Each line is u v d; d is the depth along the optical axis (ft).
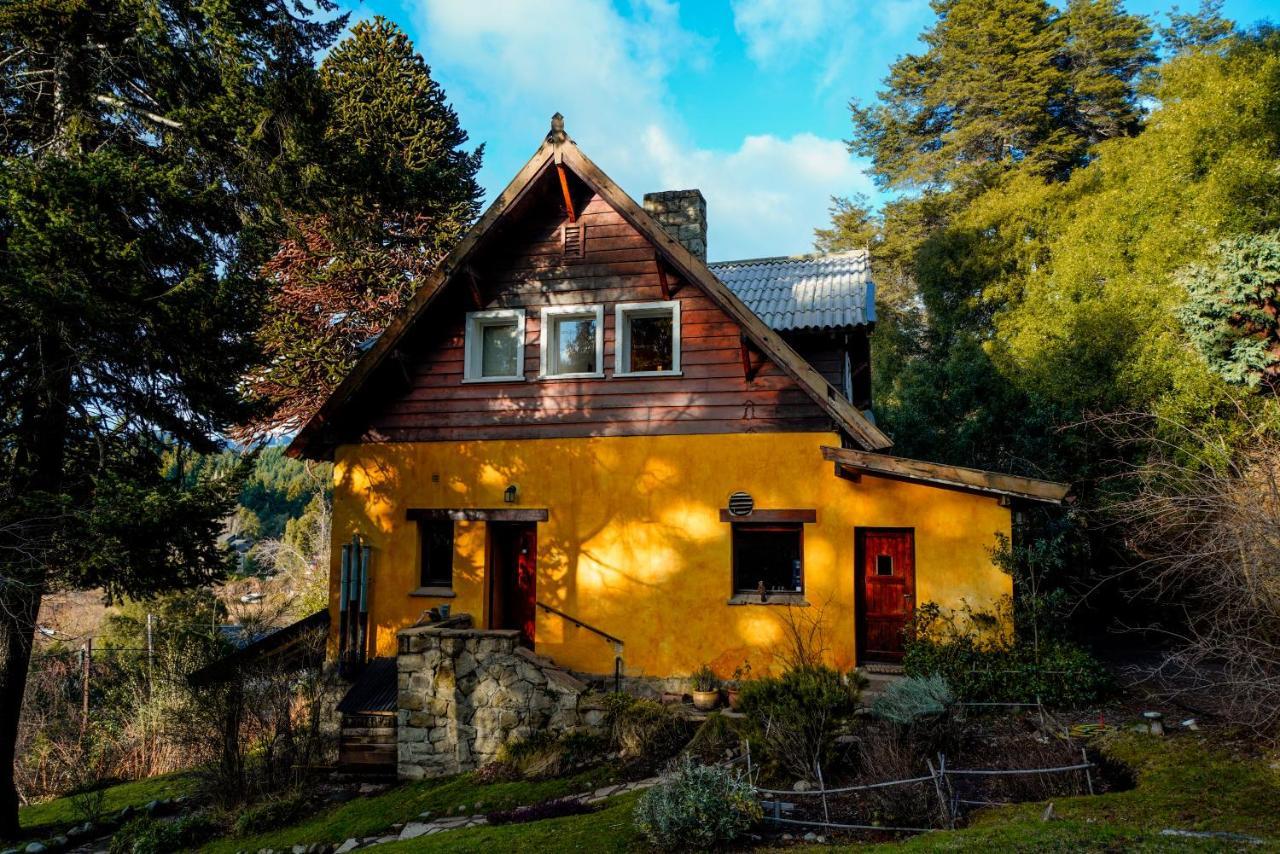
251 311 37.55
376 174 42.73
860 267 53.42
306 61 40.57
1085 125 111.14
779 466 40.73
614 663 41.60
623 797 29.12
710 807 23.38
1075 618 55.01
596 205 44.86
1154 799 21.89
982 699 34.24
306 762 37.86
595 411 43.55
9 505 32.63
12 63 36.63
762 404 41.39
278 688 39.09
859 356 56.49
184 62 37.60
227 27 34.99
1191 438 44.37
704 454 41.75
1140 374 51.65
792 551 41.47
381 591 45.03
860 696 33.86
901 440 68.95
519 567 46.11
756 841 23.24
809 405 40.78
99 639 73.20
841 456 38.09
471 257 43.86
